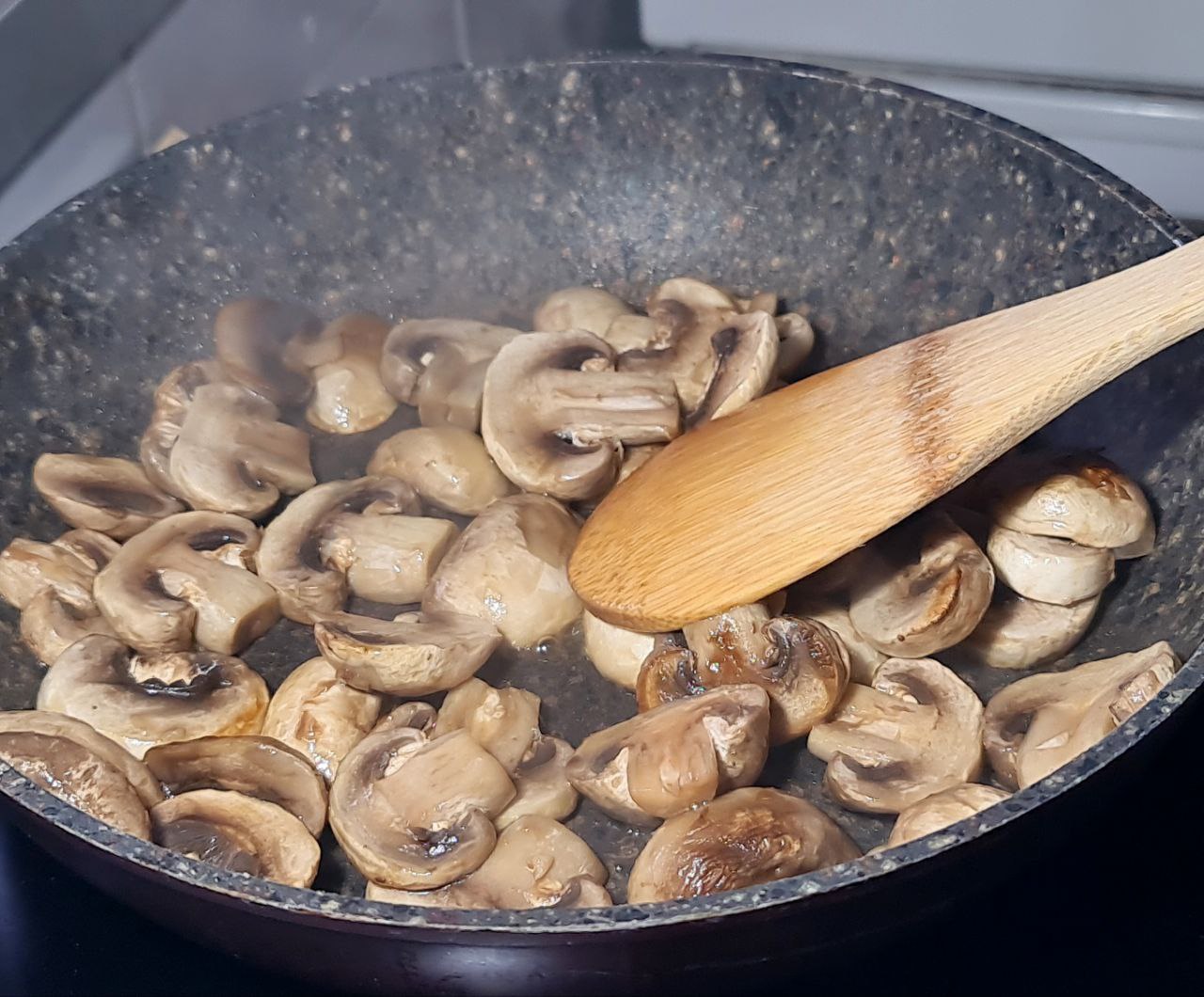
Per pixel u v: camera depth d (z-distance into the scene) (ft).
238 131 1.26
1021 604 1.13
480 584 1.13
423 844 0.99
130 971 0.96
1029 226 1.21
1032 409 1.03
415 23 1.57
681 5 1.39
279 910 0.81
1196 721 1.06
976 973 0.94
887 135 1.25
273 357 1.30
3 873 1.01
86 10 1.33
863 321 1.33
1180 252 1.02
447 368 1.28
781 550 1.07
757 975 0.87
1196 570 1.08
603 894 0.97
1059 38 1.31
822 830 0.96
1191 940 0.95
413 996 0.89
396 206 1.35
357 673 1.06
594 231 1.38
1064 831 0.89
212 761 1.02
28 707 1.12
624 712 1.13
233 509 1.21
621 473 1.21
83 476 1.21
